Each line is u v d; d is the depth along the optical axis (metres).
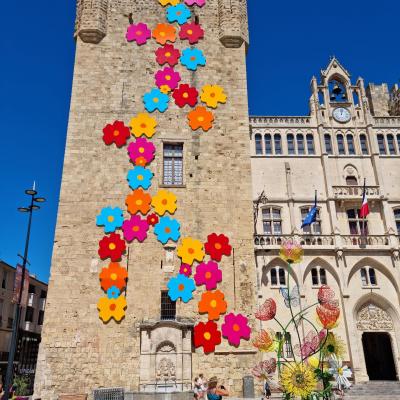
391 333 31.02
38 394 20.92
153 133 26.70
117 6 29.83
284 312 30.89
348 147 37.41
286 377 8.92
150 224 24.55
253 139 37.31
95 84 27.55
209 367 21.88
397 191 35.44
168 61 28.59
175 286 23.23
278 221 35.06
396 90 43.06
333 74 39.72
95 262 23.50
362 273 32.34
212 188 25.86
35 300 57.50
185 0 30.62
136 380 21.36
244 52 29.69
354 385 27.98
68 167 25.39
